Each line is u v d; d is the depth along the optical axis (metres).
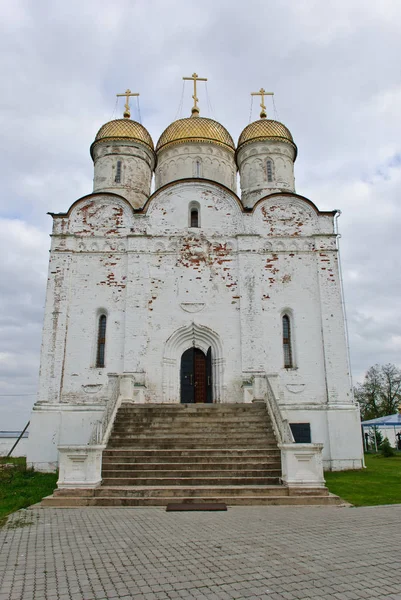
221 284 19.19
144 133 24.11
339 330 18.36
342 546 6.25
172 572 5.23
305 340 18.42
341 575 5.09
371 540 6.58
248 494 10.08
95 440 11.80
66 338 18.28
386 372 48.66
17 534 7.15
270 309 18.83
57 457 16.78
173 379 18.41
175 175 24.19
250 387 17.36
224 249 19.66
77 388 17.72
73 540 6.76
